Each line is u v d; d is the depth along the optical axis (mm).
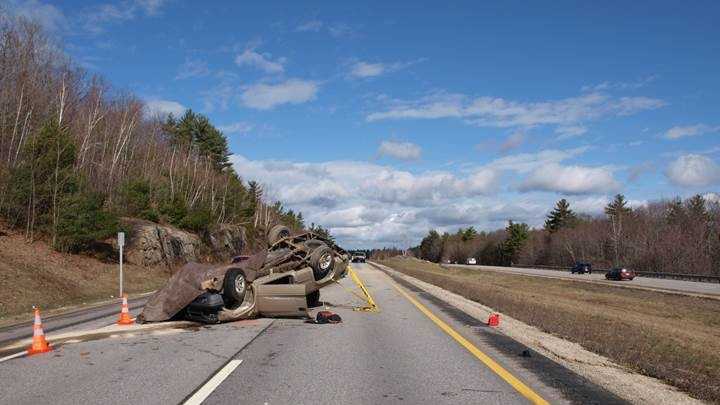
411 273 53594
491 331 13359
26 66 45500
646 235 90812
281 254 17000
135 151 64500
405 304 20234
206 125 96688
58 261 31969
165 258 45656
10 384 7750
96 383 7793
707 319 28531
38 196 34281
